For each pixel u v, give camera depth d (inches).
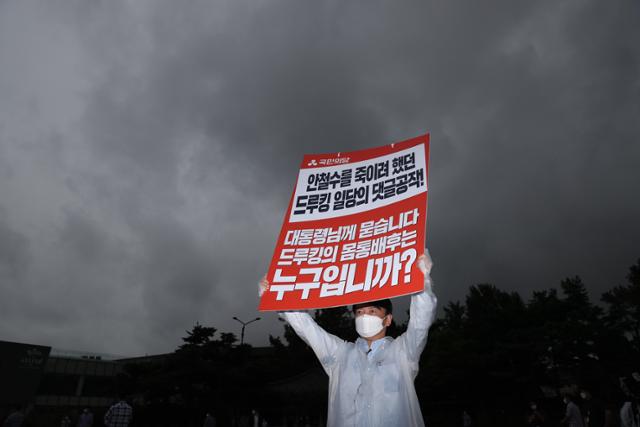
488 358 1294.3
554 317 1510.8
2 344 834.8
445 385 1337.4
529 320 1493.6
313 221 119.6
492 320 1530.5
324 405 1208.8
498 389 1344.7
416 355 93.7
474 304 1913.1
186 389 1049.5
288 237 118.3
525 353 1291.8
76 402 1616.6
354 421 93.0
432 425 1403.8
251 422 1143.0
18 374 840.9
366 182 122.0
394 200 113.6
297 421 1240.8
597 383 1294.3
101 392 1692.9
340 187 124.3
